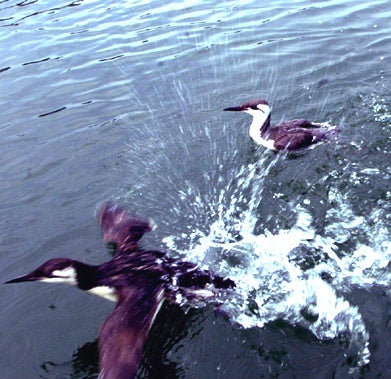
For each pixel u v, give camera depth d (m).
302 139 1.68
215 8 2.62
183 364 1.16
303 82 1.99
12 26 2.76
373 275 1.27
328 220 1.43
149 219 1.43
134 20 2.62
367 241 1.36
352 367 1.11
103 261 1.37
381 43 2.14
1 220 1.54
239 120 1.85
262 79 2.03
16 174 1.71
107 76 2.18
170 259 1.27
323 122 1.79
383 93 1.87
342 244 1.36
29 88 2.17
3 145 1.85
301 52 2.16
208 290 1.24
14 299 1.32
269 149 1.71
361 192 1.51
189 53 2.25
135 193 1.58
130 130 1.85
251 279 1.29
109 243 1.42
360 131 1.72
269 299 1.25
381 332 1.16
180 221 1.48
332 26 2.31
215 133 1.80
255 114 1.75
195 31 2.42
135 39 2.43
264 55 2.17
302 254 1.35
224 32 2.38
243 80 2.04
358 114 1.79
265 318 1.22
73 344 1.21
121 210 1.42
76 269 1.22
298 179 1.58
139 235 1.34
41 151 1.79
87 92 2.09
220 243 1.40
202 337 1.20
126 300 1.16
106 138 1.82
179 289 1.21
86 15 2.77
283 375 1.12
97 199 1.57
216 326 1.21
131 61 2.26
